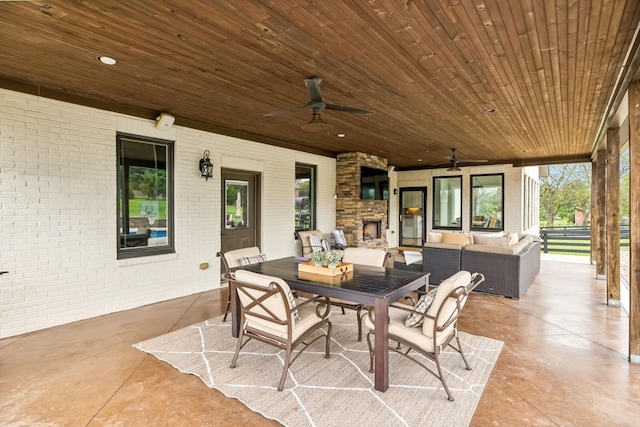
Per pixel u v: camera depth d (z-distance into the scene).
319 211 7.73
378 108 4.30
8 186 3.48
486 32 2.45
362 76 3.28
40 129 3.68
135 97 4.07
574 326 3.86
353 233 7.91
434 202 10.44
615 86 3.49
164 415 2.19
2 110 3.43
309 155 7.45
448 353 3.14
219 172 5.56
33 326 3.64
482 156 8.44
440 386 2.55
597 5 2.10
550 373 2.76
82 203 4.01
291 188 6.99
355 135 6.00
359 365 2.89
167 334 3.56
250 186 6.32
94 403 2.31
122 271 4.39
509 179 9.12
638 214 2.96
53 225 3.79
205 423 2.12
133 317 4.12
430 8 2.15
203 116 4.93
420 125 5.19
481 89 3.61
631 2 2.06
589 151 7.61
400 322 2.72
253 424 2.11
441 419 2.15
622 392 2.47
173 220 4.99
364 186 8.07
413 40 2.57
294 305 2.66
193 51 2.79
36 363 2.90
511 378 2.68
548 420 2.15
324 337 3.50
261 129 5.73
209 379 2.64
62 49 2.77
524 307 4.59
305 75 3.28
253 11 2.19
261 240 6.39
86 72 3.27
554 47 2.67
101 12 2.21
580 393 2.46
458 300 2.48
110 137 4.25
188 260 5.15
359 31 2.45
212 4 2.11
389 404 2.32
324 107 3.31
